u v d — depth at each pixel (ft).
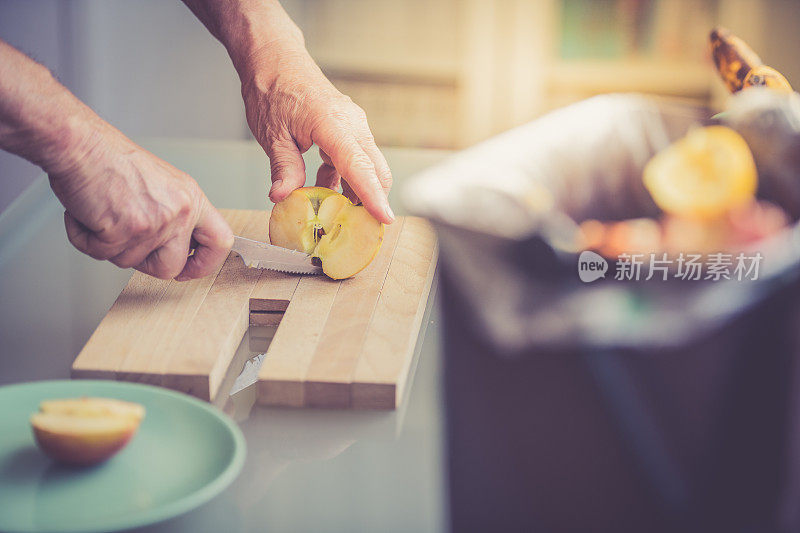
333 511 1.71
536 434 2.71
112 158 2.23
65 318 2.58
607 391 3.05
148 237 2.37
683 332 3.33
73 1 6.12
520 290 3.41
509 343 3.12
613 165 4.17
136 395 2.01
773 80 3.45
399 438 2.08
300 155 3.05
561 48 8.02
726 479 2.78
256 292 2.74
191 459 1.84
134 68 6.80
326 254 2.81
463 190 3.90
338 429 2.12
